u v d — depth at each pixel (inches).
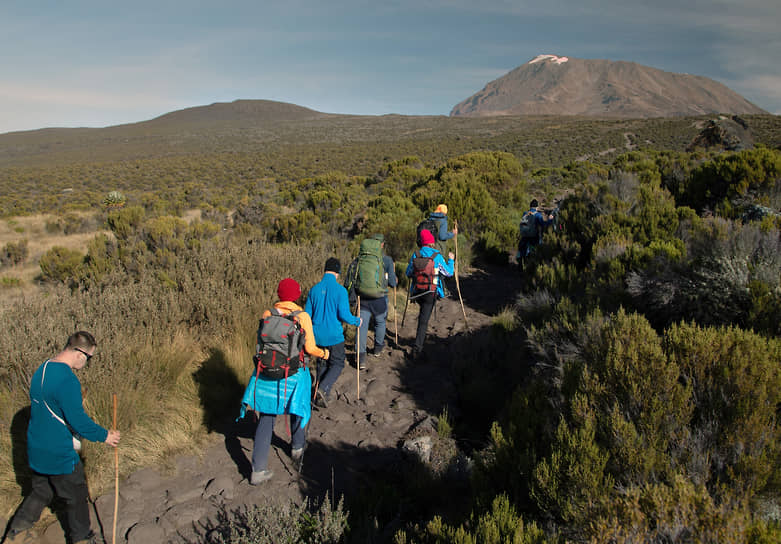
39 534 116.3
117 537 116.6
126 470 140.9
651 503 88.6
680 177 457.7
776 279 171.3
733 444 101.9
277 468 151.6
